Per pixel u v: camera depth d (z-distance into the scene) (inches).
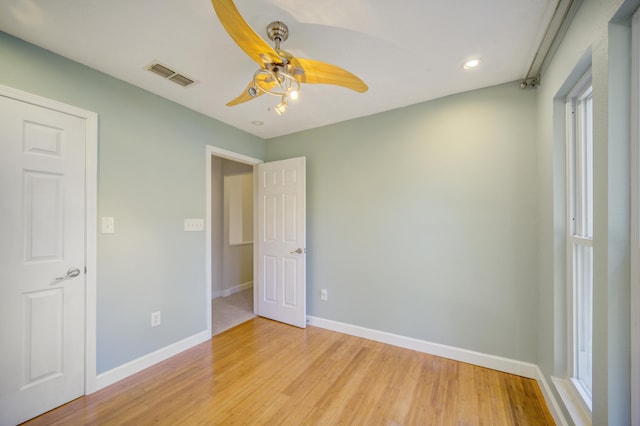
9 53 60.2
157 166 89.2
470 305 87.4
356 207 109.6
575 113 60.9
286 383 76.8
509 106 81.9
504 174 82.7
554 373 63.6
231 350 96.5
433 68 74.6
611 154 39.3
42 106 64.8
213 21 56.5
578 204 60.2
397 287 100.0
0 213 59.2
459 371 82.4
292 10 53.1
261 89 62.4
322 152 118.8
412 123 97.4
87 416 63.7
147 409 66.3
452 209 90.4
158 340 88.4
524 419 62.6
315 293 119.9
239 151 121.6
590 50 45.4
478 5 52.0
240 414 64.7
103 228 75.4
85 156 72.1
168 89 85.9
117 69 74.5
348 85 62.4
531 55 68.1
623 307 38.8
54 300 66.6
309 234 122.3
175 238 94.4
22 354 61.7
